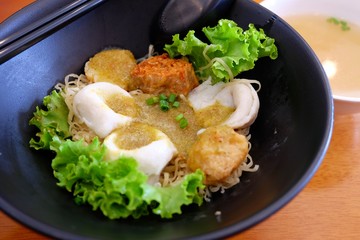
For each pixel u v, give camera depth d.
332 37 0.31
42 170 0.23
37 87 0.26
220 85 0.28
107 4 0.28
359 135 0.28
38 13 0.25
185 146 0.26
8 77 0.25
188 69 0.27
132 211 0.20
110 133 0.25
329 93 0.22
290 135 0.23
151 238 0.18
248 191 0.22
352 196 0.25
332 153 0.27
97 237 0.17
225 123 0.25
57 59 0.28
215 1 0.28
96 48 0.29
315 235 0.23
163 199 0.20
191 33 0.27
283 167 0.22
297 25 0.32
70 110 0.26
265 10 0.27
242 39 0.26
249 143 0.26
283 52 0.26
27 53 0.26
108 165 0.20
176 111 0.27
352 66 0.29
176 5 0.28
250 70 0.28
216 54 0.27
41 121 0.25
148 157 0.22
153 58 0.28
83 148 0.22
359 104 0.25
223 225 0.18
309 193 0.25
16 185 0.20
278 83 0.26
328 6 0.32
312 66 0.24
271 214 0.18
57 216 0.19
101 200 0.20
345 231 0.23
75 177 0.21
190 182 0.21
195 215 0.21
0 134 0.23
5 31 0.24
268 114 0.26
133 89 0.28
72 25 0.28
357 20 0.31
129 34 0.30
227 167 0.22
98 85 0.26
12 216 0.17
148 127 0.25
